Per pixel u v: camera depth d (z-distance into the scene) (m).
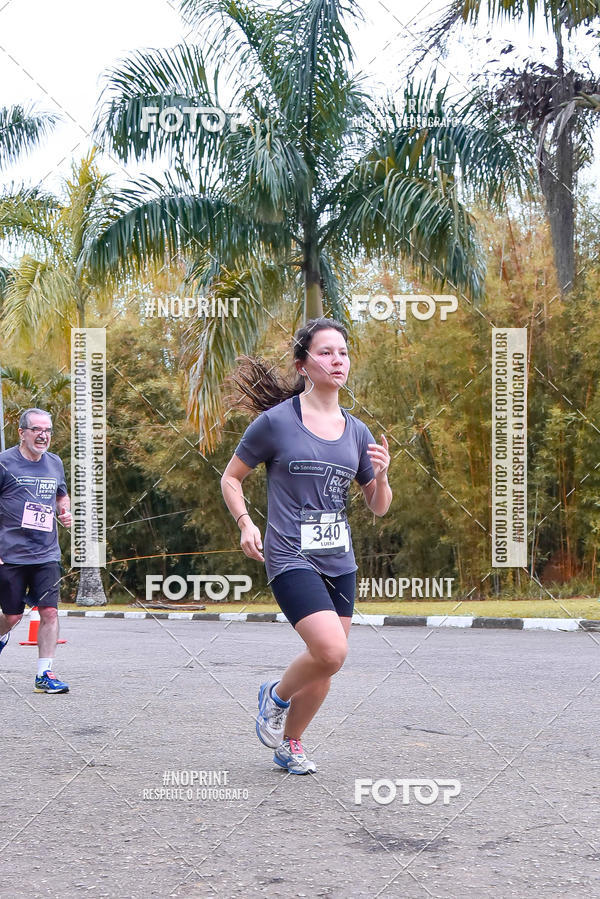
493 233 10.70
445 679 5.20
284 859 2.06
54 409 10.85
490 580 11.70
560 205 10.55
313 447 2.84
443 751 3.22
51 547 4.92
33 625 7.86
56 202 7.99
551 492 11.78
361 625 10.02
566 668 5.71
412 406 11.51
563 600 10.95
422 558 12.27
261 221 8.22
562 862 2.03
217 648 7.12
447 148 8.73
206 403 8.02
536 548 11.82
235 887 1.88
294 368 3.07
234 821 2.37
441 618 9.61
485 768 2.95
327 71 8.70
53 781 2.80
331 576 2.87
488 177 8.80
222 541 10.96
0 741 3.44
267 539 2.87
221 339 8.00
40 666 4.82
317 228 8.74
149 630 9.21
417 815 2.41
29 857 2.08
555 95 9.56
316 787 2.71
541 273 10.83
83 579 11.79
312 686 2.80
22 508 4.83
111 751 3.24
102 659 6.44
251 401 3.10
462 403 11.23
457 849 2.13
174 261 7.95
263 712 2.90
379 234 8.70
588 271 11.14
